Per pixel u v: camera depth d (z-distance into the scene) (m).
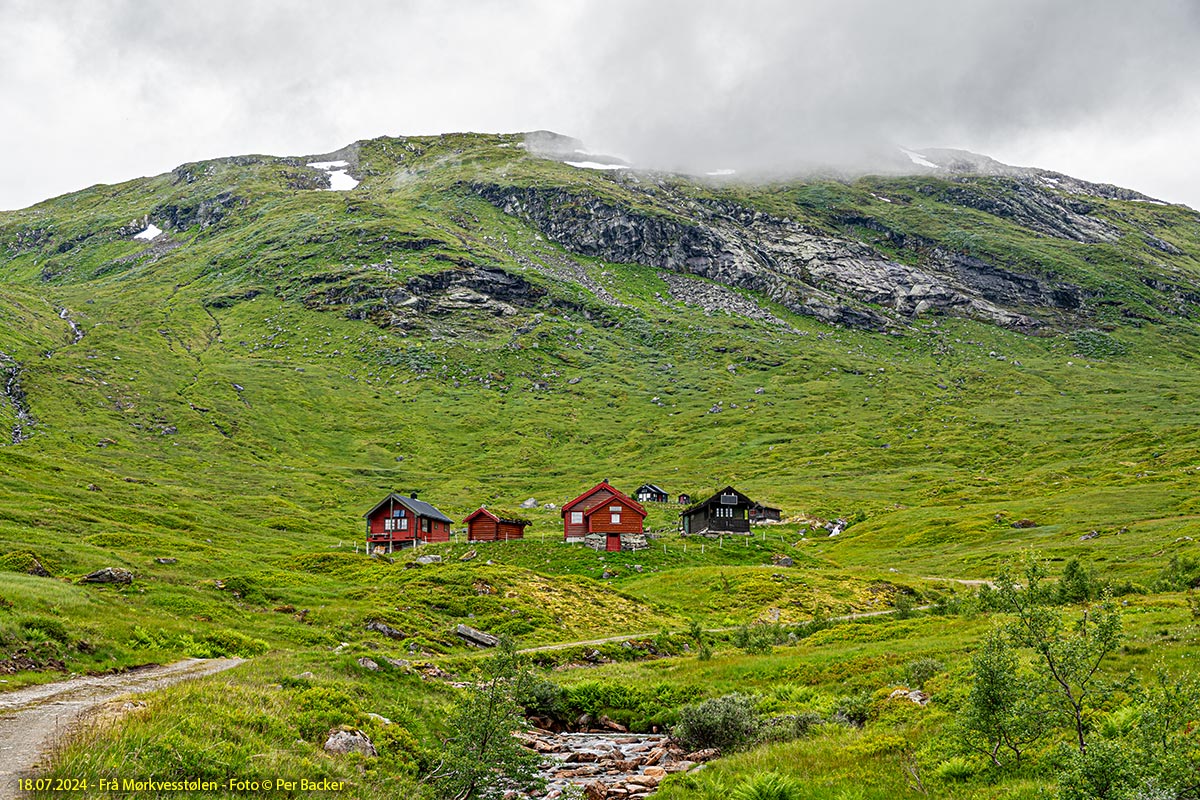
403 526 114.50
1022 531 118.12
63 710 23.34
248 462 179.88
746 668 44.12
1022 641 18.17
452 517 152.12
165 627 42.41
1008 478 171.88
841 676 39.66
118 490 122.75
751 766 24.69
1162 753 14.56
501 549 103.12
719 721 31.11
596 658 54.56
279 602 60.25
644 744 34.53
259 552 98.75
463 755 22.09
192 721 20.91
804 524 148.50
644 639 59.31
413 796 21.53
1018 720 18.64
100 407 193.75
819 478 189.25
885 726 27.73
